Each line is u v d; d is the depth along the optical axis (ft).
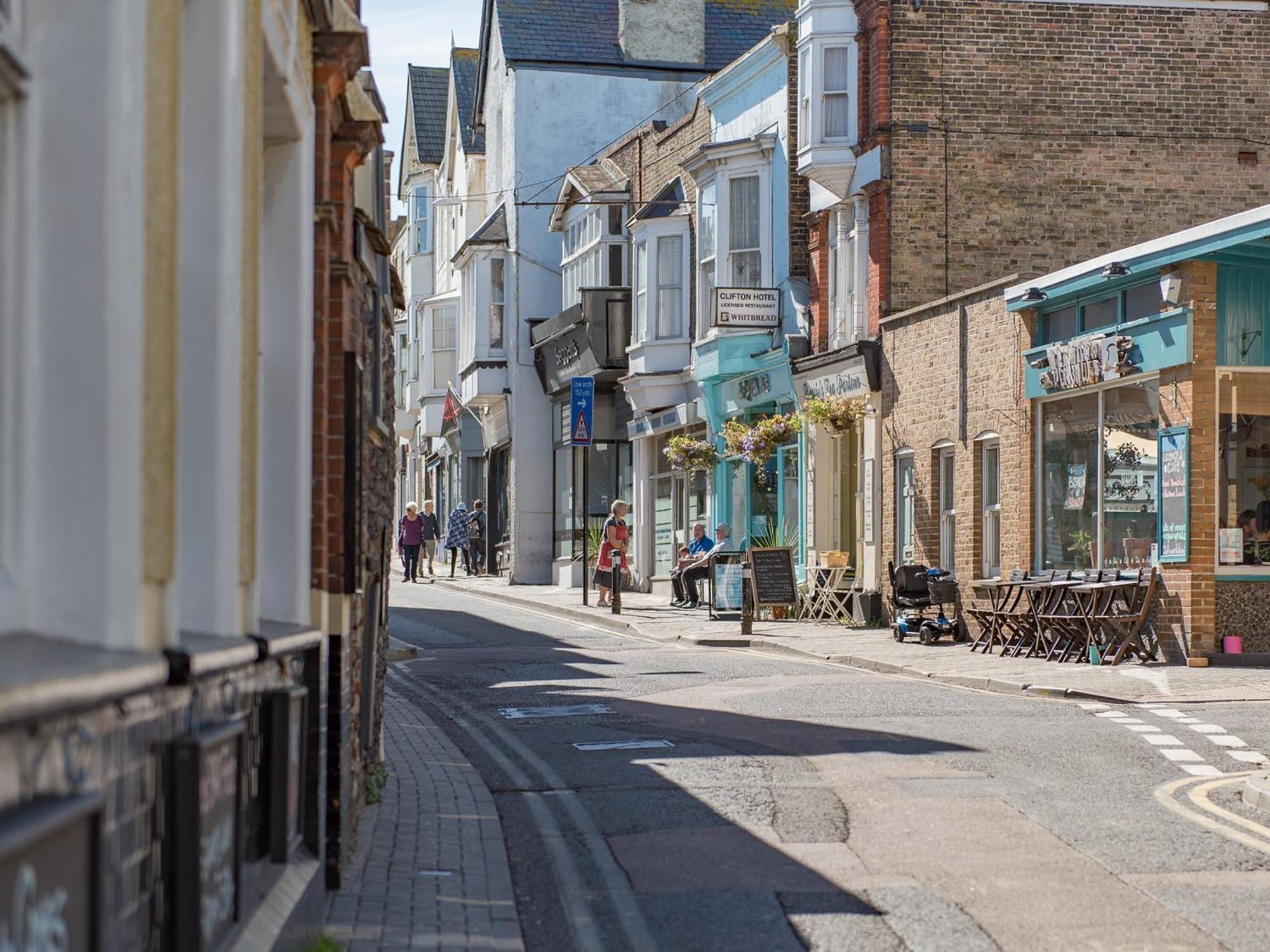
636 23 155.74
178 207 14.88
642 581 134.62
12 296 12.04
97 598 12.34
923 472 90.17
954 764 42.22
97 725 11.78
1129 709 54.29
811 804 36.81
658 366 122.72
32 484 12.30
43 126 12.32
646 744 46.55
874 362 94.58
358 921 25.73
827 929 25.79
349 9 28.04
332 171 28.48
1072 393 77.20
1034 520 80.38
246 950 16.84
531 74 153.99
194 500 17.40
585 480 114.42
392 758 44.16
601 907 27.50
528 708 55.83
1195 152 95.86
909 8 93.66
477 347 162.81
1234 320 68.69
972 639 83.05
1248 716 52.13
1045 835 33.06
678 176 124.98
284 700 20.66
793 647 80.33
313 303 26.58
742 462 114.52
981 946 24.61
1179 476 68.69
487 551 172.04
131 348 12.92
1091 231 94.99
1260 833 33.32
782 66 106.63
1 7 11.48
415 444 239.50
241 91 18.39
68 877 10.59
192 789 14.34
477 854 31.48
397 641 84.99
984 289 83.51
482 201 184.03
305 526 24.56
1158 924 25.82
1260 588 68.28
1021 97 94.58
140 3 13.17
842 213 99.04
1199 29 96.02
